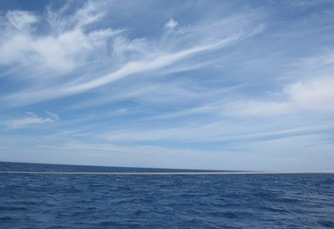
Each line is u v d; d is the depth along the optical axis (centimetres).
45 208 2158
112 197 2966
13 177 5419
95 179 5828
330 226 1741
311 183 6022
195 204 2553
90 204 2428
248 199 2944
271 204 2614
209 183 5366
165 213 2081
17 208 2116
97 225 1650
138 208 2277
